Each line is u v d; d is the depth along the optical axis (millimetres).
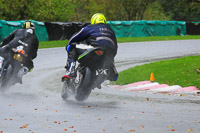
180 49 90000
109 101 29797
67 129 19875
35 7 137750
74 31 112812
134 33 130750
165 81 42375
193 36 132000
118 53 82062
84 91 28016
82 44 28484
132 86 41000
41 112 24516
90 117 23047
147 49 89750
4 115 23406
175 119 22516
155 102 29172
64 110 25359
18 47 33625
